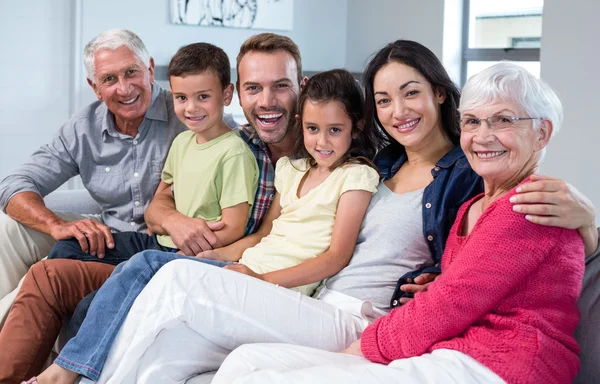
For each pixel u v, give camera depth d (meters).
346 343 1.78
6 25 4.16
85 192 2.82
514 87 1.51
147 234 2.40
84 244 2.27
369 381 1.38
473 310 1.44
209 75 2.21
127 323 1.72
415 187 1.93
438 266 1.86
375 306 1.86
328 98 1.97
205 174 2.23
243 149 2.23
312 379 1.40
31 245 2.42
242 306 1.72
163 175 2.44
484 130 1.55
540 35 4.32
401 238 1.87
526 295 1.44
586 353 1.55
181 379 1.70
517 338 1.40
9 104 4.23
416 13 4.81
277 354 1.57
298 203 2.05
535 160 1.58
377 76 1.92
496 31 4.59
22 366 1.93
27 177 2.51
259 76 2.23
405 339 1.50
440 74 1.90
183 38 4.68
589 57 3.82
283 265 1.98
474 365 1.39
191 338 1.70
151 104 2.53
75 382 1.75
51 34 4.29
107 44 2.43
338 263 1.92
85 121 2.56
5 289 2.35
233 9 4.79
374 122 2.02
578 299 1.59
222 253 2.12
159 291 1.69
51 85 4.33
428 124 1.89
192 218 2.21
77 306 1.96
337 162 2.04
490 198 1.64
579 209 1.45
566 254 1.44
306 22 5.16
